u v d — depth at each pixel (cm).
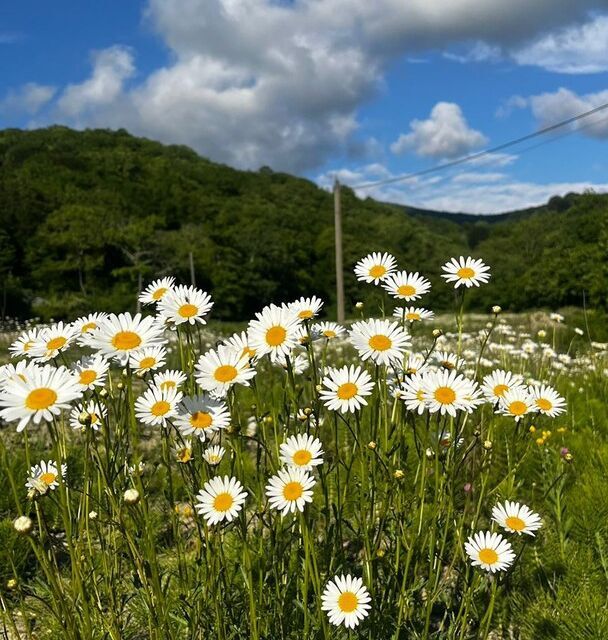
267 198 8300
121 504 213
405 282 270
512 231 6919
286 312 236
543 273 3850
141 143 9800
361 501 240
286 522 291
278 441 253
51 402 180
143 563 221
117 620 223
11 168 7494
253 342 232
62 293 5284
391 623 237
